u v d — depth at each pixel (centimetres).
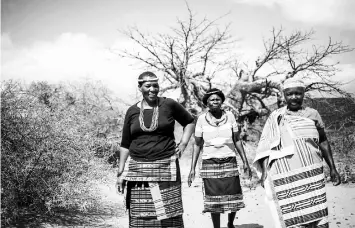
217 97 497
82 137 639
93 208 622
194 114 1265
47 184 543
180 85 1236
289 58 1270
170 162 354
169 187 351
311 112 372
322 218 350
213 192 488
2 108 529
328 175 856
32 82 941
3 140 523
